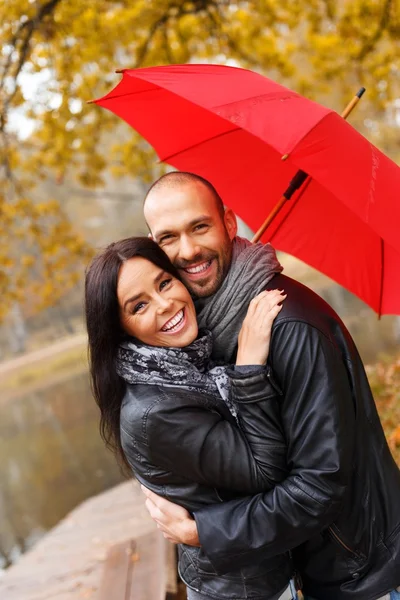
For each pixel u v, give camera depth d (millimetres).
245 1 7879
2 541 8758
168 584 3641
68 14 6918
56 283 8656
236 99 2008
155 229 2082
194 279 2066
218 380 2010
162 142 2879
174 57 8039
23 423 17359
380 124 25672
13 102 7156
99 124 8008
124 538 5711
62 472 11195
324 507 1824
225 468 1875
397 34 7859
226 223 2211
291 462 1901
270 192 2842
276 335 1902
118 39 7570
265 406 1883
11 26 6809
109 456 11406
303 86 8906
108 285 1952
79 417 15898
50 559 5773
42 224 8609
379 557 1977
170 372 1956
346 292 19578
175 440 1882
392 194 2008
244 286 2031
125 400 1969
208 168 2904
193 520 1945
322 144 1941
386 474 2023
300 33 9219
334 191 1898
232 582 1959
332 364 1886
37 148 8070
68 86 7348
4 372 30219
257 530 1844
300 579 2068
